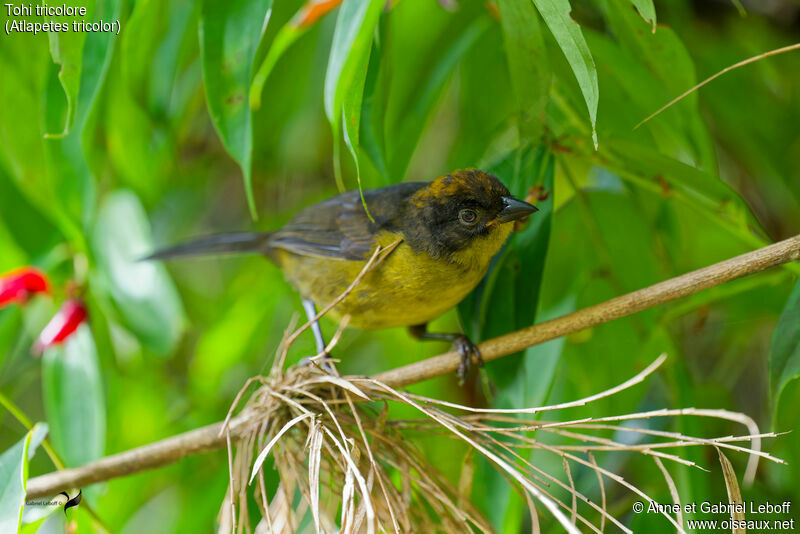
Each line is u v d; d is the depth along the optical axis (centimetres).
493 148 716
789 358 537
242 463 628
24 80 772
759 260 556
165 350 796
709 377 898
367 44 492
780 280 707
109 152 856
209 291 1074
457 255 703
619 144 629
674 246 775
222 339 917
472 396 906
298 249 798
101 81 582
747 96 848
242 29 568
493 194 673
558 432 535
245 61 567
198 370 919
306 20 694
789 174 865
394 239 722
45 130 652
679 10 810
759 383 884
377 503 574
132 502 843
